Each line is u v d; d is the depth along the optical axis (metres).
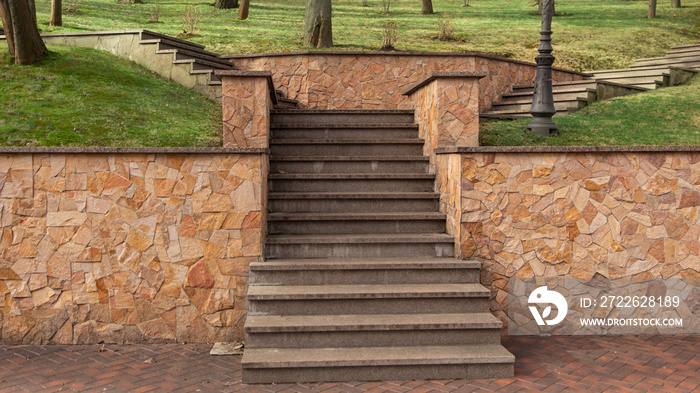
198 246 5.50
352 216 6.17
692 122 9.18
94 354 5.19
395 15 24.78
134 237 5.45
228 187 5.50
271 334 4.85
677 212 5.77
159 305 5.50
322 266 5.45
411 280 5.52
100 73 9.94
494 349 4.84
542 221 5.71
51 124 7.50
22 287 5.41
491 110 11.53
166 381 4.57
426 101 7.30
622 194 5.73
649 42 19.53
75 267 5.43
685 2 29.02
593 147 5.66
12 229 5.38
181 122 8.41
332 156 7.12
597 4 29.16
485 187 5.66
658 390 4.39
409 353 4.73
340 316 5.11
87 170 5.40
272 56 10.68
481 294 5.21
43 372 4.73
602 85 11.32
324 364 4.57
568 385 4.50
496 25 22.17
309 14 15.40
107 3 21.70
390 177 6.75
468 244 5.68
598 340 5.64
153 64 10.88
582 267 5.75
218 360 5.07
